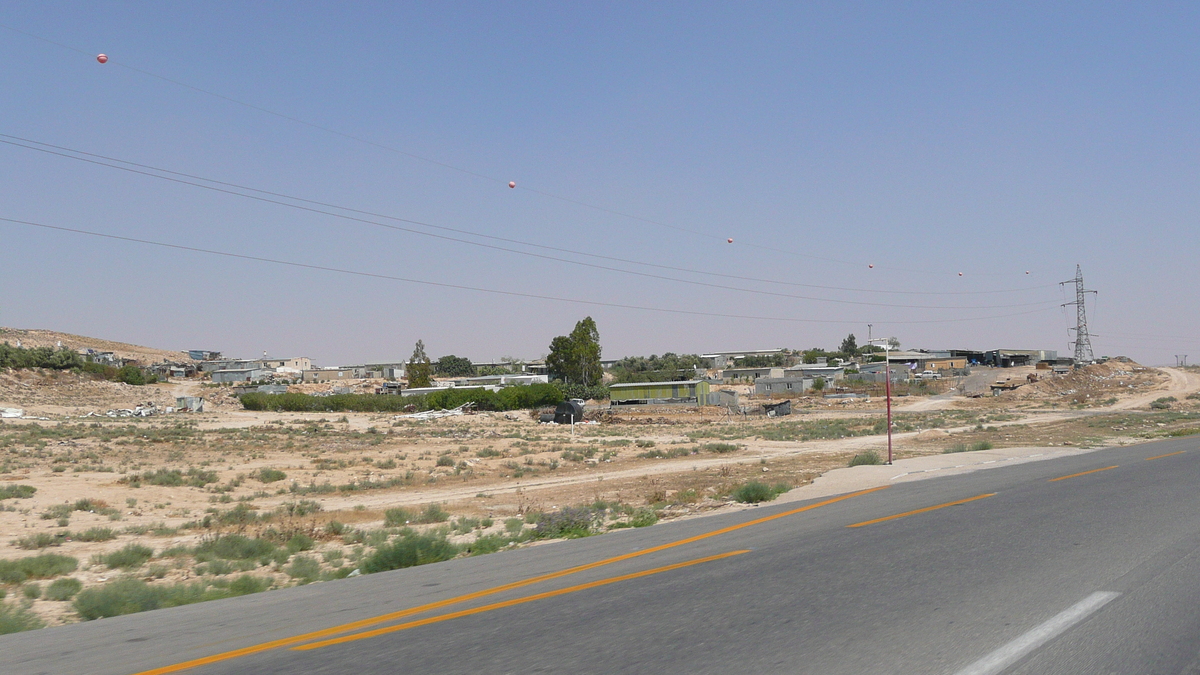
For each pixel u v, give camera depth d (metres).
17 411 87.06
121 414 98.44
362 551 17.95
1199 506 14.24
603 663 6.17
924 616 7.24
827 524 14.09
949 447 43.94
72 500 29.73
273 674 6.29
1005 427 64.88
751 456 46.34
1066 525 12.42
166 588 12.53
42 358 123.12
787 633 6.85
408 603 9.11
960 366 174.25
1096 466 24.28
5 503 28.05
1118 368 139.75
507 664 6.26
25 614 10.75
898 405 112.44
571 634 7.14
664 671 5.88
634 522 18.73
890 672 5.66
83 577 15.12
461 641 7.07
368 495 32.75
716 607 7.96
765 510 17.80
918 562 9.91
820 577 9.27
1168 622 6.79
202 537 19.58
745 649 6.40
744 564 10.43
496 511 26.05
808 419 88.44
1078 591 8.00
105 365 139.50
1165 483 18.38
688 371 172.88
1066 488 18.00
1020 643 6.26
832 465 36.53
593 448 55.16
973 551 10.50
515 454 52.25
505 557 13.14
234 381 166.12
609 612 7.96
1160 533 11.39
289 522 23.94
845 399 119.62
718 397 111.62
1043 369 147.25
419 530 21.05
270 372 172.62
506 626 7.57
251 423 86.75
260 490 34.47
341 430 75.62
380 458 49.41
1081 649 6.10
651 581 9.57
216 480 37.28
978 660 5.87
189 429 73.81
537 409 103.25
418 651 6.79
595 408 109.94
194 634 8.17
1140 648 6.10
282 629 8.07
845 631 6.83
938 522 13.42
